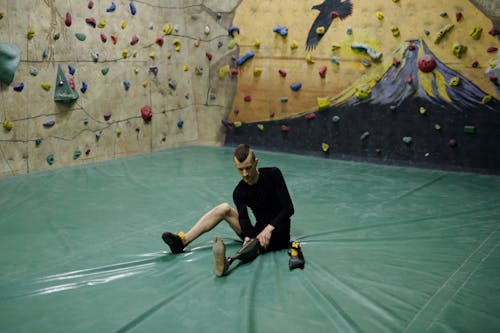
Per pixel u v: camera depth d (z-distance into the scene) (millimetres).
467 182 4473
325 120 5766
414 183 4461
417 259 2646
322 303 2125
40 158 5152
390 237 3008
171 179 4707
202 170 5125
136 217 3516
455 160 4980
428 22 4898
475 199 3879
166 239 2658
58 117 5254
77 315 2084
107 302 2199
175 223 3369
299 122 5977
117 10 5719
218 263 2355
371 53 5254
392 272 2471
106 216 3547
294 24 5777
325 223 3326
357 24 5336
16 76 4820
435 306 2104
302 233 3125
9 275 2518
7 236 3145
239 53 6285
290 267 2486
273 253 2721
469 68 4727
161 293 2279
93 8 5449
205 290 2275
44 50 5020
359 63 5395
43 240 3061
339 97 5605
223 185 4438
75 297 2258
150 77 6242
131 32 5922
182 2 6586
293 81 5910
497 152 4715
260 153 6188
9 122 4824
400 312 2049
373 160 5512
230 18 6270
